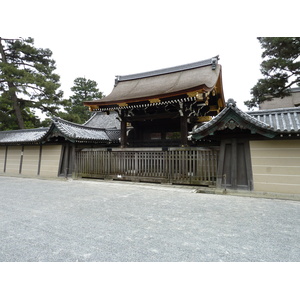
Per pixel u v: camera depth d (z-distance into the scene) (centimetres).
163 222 392
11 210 471
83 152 1034
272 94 1380
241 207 501
